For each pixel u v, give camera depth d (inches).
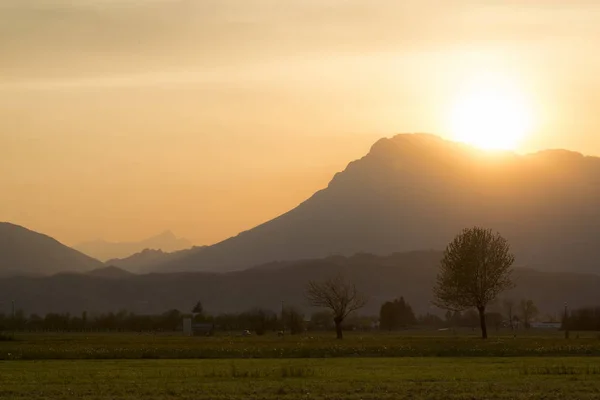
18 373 3142.2
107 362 3791.8
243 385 2632.9
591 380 2736.2
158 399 2309.3
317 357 4188.0
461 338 6043.3
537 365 3393.2
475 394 2375.7
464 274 6053.2
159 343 5565.9
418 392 2432.3
